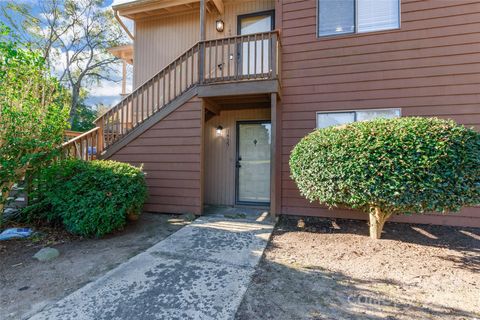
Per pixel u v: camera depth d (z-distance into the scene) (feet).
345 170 10.48
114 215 12.25
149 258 9.82
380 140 9.94
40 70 13.20
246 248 10.84
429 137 9.43
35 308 6.64
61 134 14.08
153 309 6.60
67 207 12.07
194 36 21.24
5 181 12.42
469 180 9.16
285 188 16.70
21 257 9.95
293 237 12.37
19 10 45.73
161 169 16.71
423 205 9.60
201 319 6.21
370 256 10.02
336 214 15.75
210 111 18.43
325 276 8.43
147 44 22.35
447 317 6.29
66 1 50.65
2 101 11.66
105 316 6.32
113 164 13.89
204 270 8.82
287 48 16.79
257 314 6.42
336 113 15.87
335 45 15.89
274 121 14.97
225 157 20.43
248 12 19.99
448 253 10.28
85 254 10.28
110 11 54.75
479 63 13.50
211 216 16.17
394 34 14.84
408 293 7.39
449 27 13.96
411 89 14.52
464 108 13.67
